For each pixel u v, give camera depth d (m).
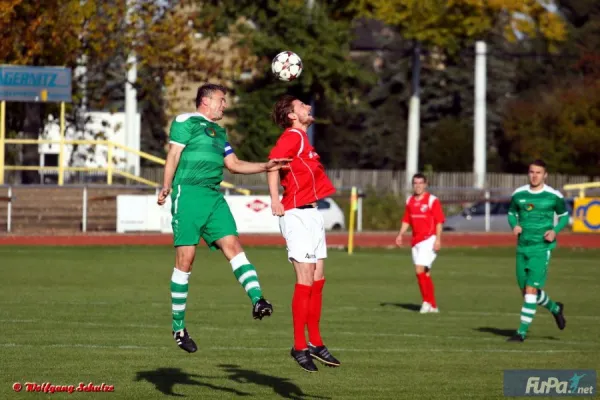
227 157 21.98
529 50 181.25
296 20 126.06
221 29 129.38
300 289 22.23
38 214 82.31
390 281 53.19
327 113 171.50
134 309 37.78
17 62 93.94
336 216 96.81
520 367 26.16
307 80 125.19
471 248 80.06
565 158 150.50
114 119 151.75
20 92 85.50
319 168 22.84
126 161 109.69
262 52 126.56
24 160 97.69
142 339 29.81
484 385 23.42
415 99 134.38
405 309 40.66
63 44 97.25
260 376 24.22
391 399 21.59
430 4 124.19
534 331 34.53
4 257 62.81
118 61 115.06
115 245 74.19
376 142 176.12
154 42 103.38
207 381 23.34
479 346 30.31
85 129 111.19
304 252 22.34
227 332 32.09
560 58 180.62
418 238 39.84
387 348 29.41
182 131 21.48
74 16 97.94
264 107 129.88
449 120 168.38
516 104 162.00
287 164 22.62
